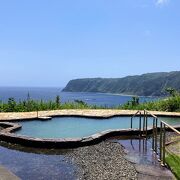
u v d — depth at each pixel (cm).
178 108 2075
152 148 933
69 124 1496
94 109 2031
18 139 994
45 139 972
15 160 821
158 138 1110
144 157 854
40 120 1557
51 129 1355
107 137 1134
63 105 2112
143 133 1185
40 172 722
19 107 1872
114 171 730
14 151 918
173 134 1221
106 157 859
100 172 726
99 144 1028
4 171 645
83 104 2267
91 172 727
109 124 1538
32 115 1602
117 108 2192
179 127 1316
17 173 711
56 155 883
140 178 670
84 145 994
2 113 1645
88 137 1038
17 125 1296
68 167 766
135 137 1167
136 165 769
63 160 830
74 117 1700
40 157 858
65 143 964
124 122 1602
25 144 979
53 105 2033
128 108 2175
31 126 1401
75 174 713
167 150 919
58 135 1236
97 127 1448
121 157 855
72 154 896
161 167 752
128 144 1035
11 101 1881
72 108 2095
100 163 800
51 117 1599
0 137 1041
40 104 1980
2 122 1346
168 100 2172
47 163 799
